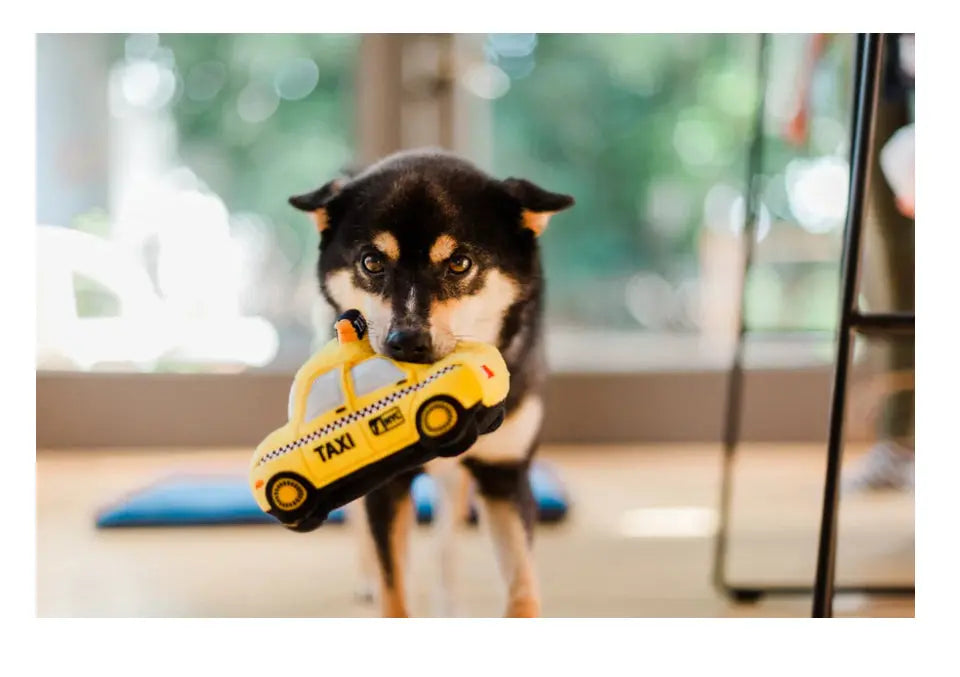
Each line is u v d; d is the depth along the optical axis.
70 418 3.24
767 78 2.35
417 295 1.47
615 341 3.72
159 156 3.38
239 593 1.90
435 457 1.21
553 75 3.48
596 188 3.59
